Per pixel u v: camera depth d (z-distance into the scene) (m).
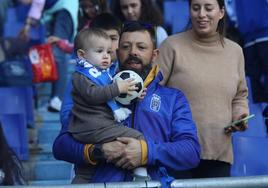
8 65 19.67
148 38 11.57
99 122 10.88
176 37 12.60
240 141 14.90
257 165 14.85
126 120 11.15
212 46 12.45
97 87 10.88
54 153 11.33
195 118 12.15
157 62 12.45
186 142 11.05
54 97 19.98
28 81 19.66
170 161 10.88
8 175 11.83
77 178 11.13
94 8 17.36
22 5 24.59
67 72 20.36
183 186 9.89
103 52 11.20
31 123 19.05
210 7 12.27
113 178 10.86
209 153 12.12
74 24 19.67
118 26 12.43
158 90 11.41
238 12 18.42
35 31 20.91
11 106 18.86
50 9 19.89
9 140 17.59
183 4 23.70
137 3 15.89
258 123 16.84
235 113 12.43
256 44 18.19
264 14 18.02
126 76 11.05
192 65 12.31
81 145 10.95
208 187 9.89
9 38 20.48
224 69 12.36
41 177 17.41
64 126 11.38
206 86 12.20
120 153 10.72
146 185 9.92
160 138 11.15
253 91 18.33
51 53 19.61
